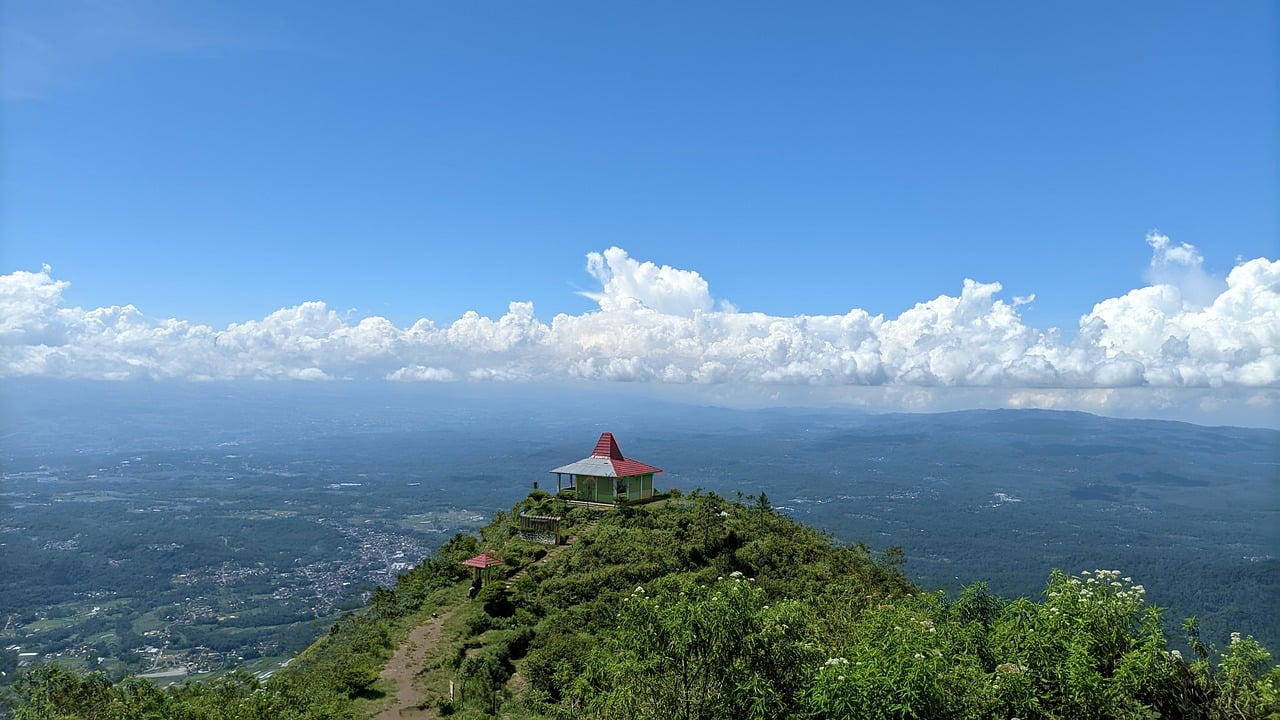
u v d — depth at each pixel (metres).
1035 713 11.87
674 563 34.56
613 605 30.73
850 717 11.07
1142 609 13.12
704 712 12.98
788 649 13.03
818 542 38.81
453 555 42.25
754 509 42.59
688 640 12.94
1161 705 12.24
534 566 36.84
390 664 28.34
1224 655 12.40
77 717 19.86
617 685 14.49
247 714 21.64
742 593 13.48
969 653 13.40
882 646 11.94
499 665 26.62
